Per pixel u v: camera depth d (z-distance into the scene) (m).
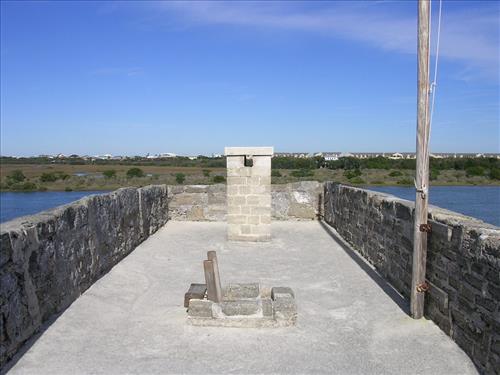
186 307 5.21
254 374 3.70
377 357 3.99
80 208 5.84
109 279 6.45
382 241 6.75
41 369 3.71
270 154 9.16
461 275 4.04
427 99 4.64
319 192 12.27
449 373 3.68
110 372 3.70
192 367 3.81
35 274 4.39
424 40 4.54
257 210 9.33
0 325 3.67
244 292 5.36
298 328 4.65
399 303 5.39
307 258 7.92
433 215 4.73
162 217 11.52
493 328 3.48
